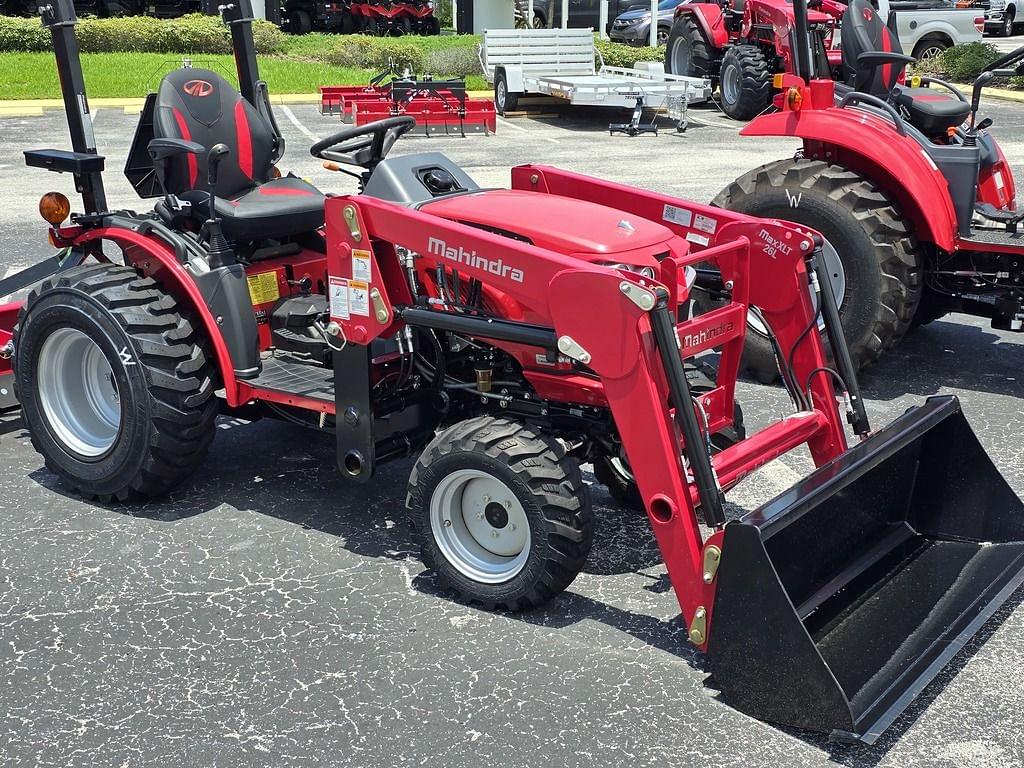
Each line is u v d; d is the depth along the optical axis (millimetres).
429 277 4035
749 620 3115
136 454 4352
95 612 3756
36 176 11305
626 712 3229
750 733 3133
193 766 2990
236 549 4203
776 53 15320
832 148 6102
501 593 3715
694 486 3447
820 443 4059
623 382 3354
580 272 3352
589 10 25984
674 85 14500
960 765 3012
